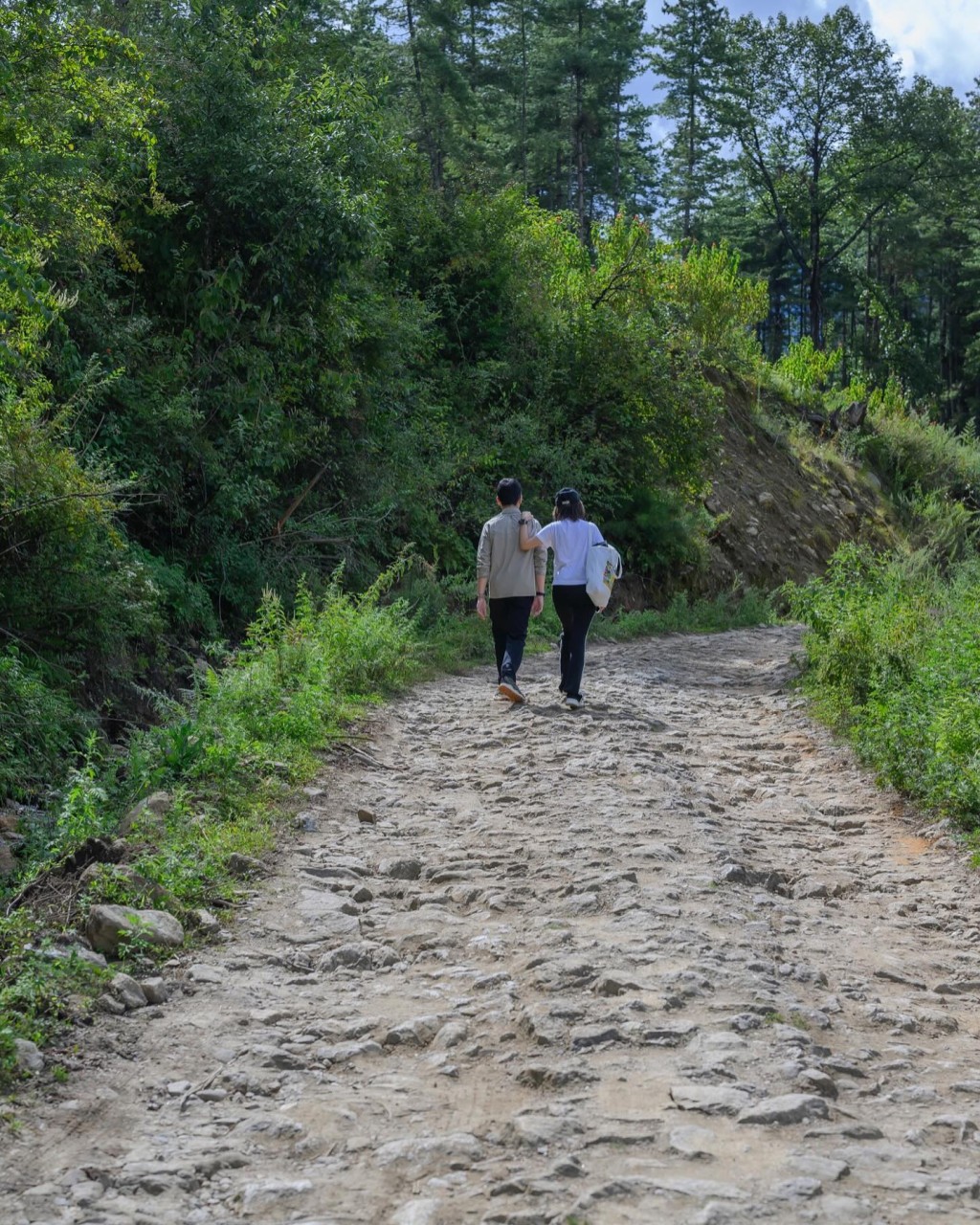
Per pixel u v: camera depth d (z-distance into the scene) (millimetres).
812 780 9031
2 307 8344
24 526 8852
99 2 12938
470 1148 3391
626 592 22406
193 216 13242
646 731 10297
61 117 9758
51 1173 3266
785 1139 3436
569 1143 3406
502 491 11141
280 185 13773
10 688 7957
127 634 9680
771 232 72562
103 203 12289
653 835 6992
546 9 63062
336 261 14523
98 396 11336
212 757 7770
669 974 4746
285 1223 3021
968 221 65062
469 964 5051
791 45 56188
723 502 27922
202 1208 3104
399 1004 4617
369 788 8219
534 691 12141
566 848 6688
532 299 22656
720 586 25375
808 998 4707
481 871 6348
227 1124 3596
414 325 18172
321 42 19297
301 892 5953
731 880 6277
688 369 23781
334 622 11875
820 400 37500
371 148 16016
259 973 4910
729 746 10039
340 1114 3648
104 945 4961
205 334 13664
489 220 22016
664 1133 3443
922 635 11141
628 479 22703
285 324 14195
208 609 12312
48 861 5895
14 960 4617
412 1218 2986
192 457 12773
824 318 73375
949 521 34344
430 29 43781
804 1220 2945
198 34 13781
